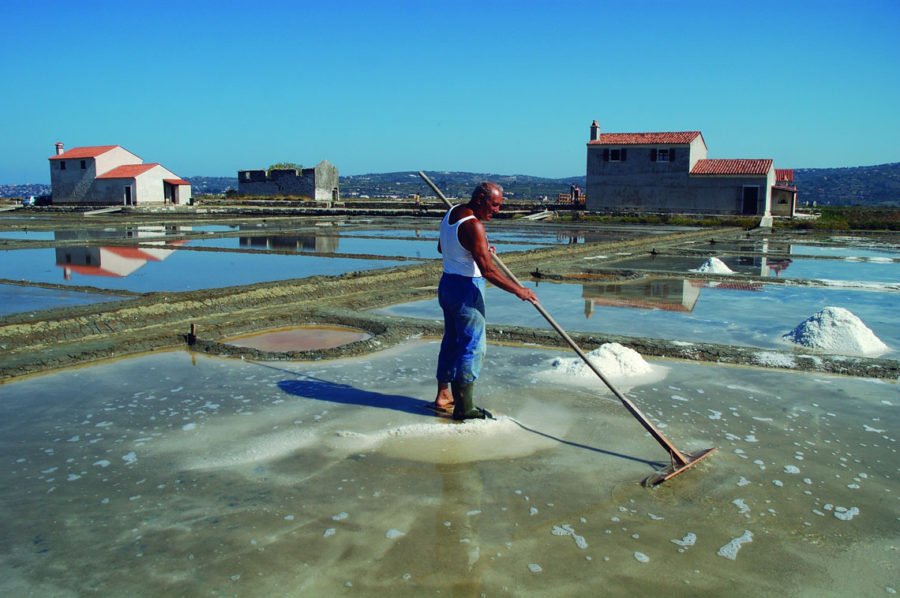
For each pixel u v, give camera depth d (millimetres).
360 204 51562
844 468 4254
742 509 3701
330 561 3146
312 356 6781
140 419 5000
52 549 3236
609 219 36688
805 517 3623
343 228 29391
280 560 3150
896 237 26953
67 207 48344
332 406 5289
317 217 38531
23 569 3068
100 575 3025
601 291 11688
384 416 5051
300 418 5012
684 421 5039
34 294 10773
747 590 2971
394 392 5660
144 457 4309
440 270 13711
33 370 6246
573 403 5410
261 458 4297
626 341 7289
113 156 52844
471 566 3117
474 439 4613
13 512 3588
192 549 3238
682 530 3473
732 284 12617
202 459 4277
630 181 40969
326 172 56125
